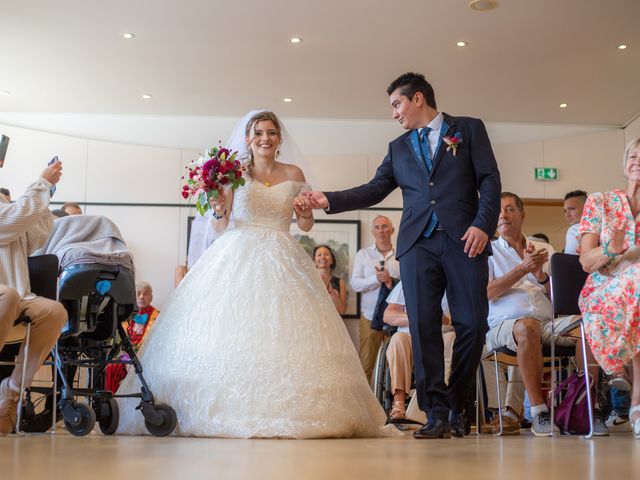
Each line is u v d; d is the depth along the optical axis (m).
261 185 4.21
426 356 3.48
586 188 8.95
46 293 3.91
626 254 3.80
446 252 3.52
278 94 8.12
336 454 2.21
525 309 4.70
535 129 9.01
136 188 8.92
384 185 3.87
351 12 6.18
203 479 1.43
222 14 6.25
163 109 8.70
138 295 7.39
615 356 3.66
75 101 8.41
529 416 5.40
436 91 7.89
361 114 8.80
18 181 8.64
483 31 6.51
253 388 3.56
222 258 3.98
